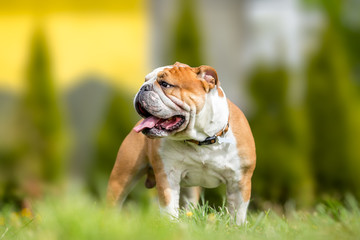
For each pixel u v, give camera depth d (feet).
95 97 51.01
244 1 52.49
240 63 51.72
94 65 52.01
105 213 18.26
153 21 52.65
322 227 18.24
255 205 36.06
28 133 42.88
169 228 17.52
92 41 52.24
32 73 42.70
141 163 23.59
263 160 37.68
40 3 51.57
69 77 51.62
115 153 40.37
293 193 36.86
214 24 52.49
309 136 38.19
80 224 15.56
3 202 37.14
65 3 52.01
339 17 43.16
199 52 40.14
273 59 42.93
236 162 21.74
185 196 25.12
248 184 22.17
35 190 37.81
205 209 21.24
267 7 50.67
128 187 23.97
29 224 19.67
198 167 22.06
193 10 40.37
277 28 49.67
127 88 50.01
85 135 49.62
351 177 37.60
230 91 50.01
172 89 20.01
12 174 42.50
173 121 20.44
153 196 32.17
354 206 23.97
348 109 37.93
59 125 43.09
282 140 37.93
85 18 52.19
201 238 16.19
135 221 17.81
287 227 18.53
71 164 48.06
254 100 39.40
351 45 44.75
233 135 21.63
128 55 52.29
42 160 42.63
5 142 43.50
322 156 38.04
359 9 45.34
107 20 52.42
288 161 37.42
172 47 40.47
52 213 17.67
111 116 40.75
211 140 21.26
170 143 21.67
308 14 48.39
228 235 17.21
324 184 38.01
